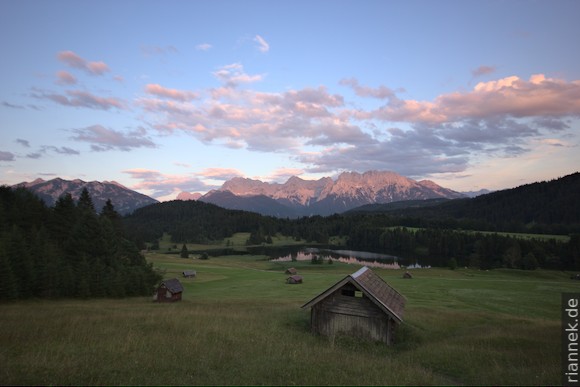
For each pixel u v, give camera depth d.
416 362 21.08
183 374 15.22
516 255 149.75
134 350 18.50
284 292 71.69
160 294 57.03
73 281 60.94
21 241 59.97
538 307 53.62
